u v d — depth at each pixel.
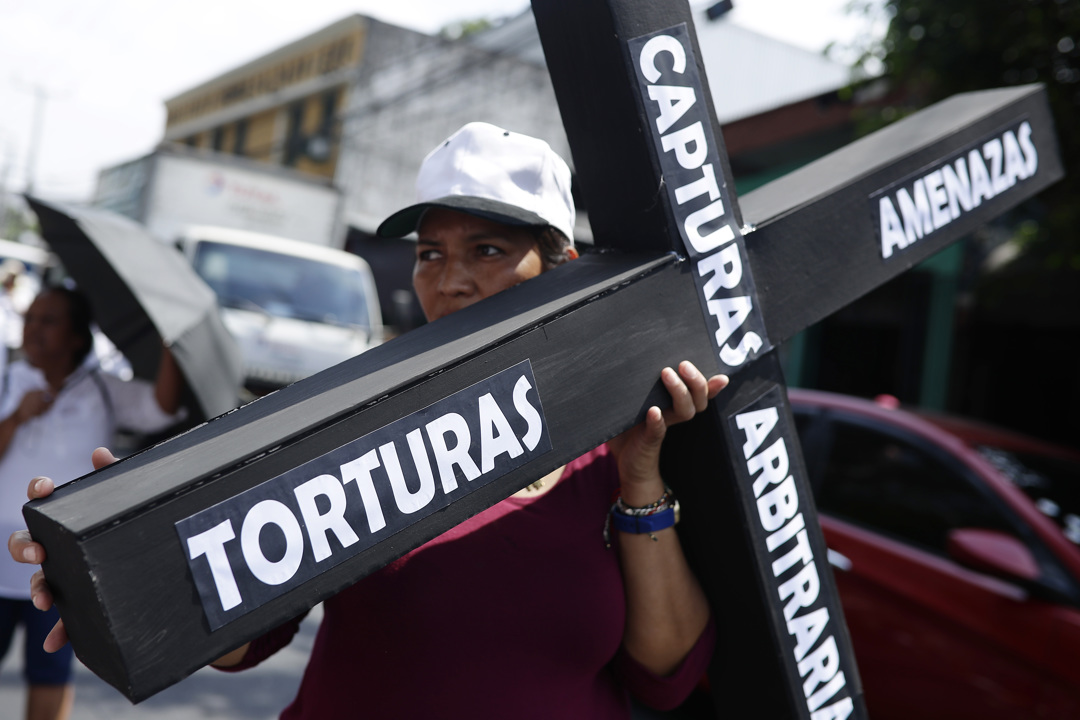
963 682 2.61
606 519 1.15
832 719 1.11
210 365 2.49
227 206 9.80
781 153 9.59
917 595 2.79
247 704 3.28
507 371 0.83
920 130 1.23
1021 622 2.53
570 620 1.08
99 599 0.65
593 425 0.88
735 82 14.88
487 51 16.56
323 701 1.08
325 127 18.23
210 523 0.69
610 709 1.18
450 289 1.17
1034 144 1.25
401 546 0.77
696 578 1.16
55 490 0.74
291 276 7.37
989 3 4.61
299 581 0.72
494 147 1.16
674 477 1.11
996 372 8.58
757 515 1.05
